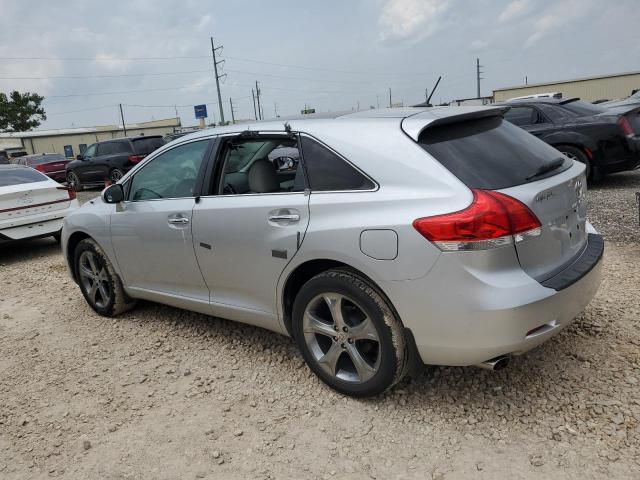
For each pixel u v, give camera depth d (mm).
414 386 3176
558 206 2789
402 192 2705
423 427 2809
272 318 3406
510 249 2510
